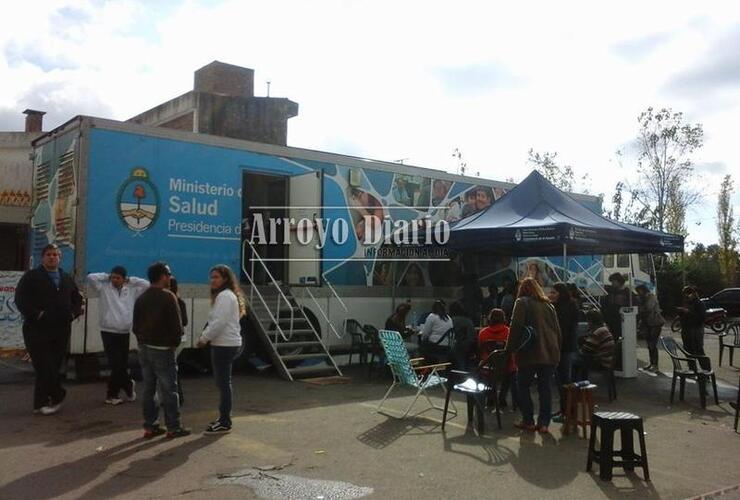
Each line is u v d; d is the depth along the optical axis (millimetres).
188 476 5230
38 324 7312
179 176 10289
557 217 10797
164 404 6406
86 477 5164
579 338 10266
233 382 9859
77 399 8188
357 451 6102
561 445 6484
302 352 11000
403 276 13344
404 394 9047
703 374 8797
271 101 21375
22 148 17766
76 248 9312
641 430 5500
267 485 5055
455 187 14391
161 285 6438
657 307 12500
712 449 6566
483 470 5598
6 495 4730
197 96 20078
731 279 40812
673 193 34812
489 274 14984
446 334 10047
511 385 8102
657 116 34969
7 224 17609
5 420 7086
